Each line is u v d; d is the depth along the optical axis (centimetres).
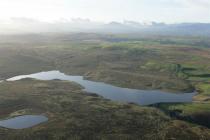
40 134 13175
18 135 13100
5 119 15288
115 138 12825
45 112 16362
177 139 12769
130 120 15012
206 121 15800
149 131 13650
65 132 13375
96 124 14400
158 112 16625
